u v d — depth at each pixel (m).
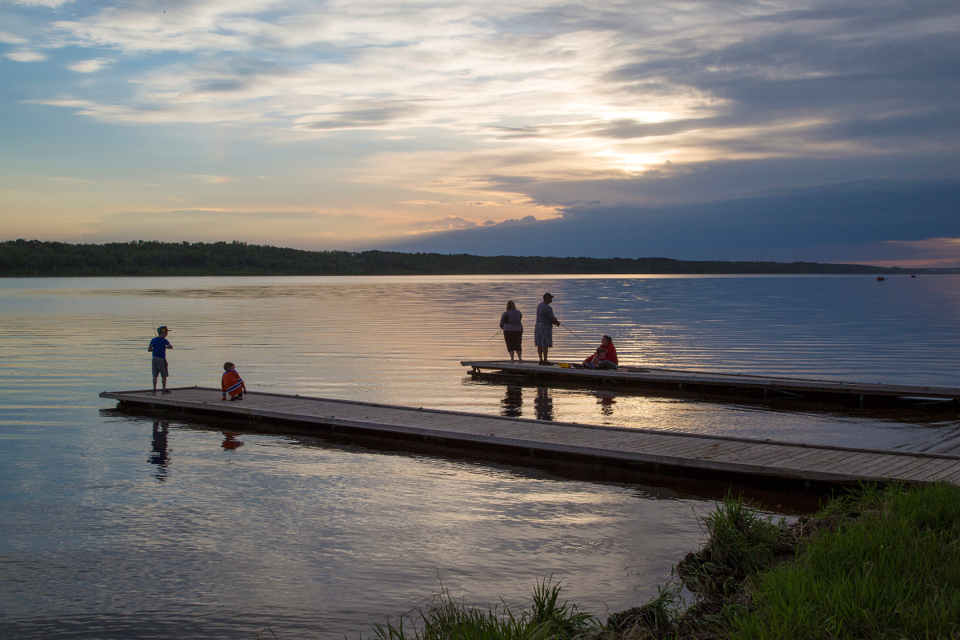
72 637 5.14
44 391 16.05
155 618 5.41
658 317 40.41
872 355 23.19
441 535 7.08
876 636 4.20
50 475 9.23
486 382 17.86
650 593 5.73
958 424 12.84
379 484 8.88
